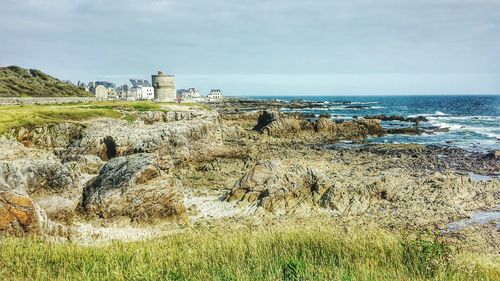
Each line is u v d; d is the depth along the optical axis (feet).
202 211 99.66
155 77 359.46
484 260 41.39
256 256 36.45
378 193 106.22
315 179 107.34
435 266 34.83
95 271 34.65
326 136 254.88
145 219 86.02
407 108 613.93
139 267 33.99
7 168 67.46
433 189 113.09
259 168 110.42
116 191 84.94
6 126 156.97
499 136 260.21
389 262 36.09
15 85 370.73
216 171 145.59
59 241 56.90
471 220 92.89
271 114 280.10
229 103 650.43
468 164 165.07
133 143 157.48
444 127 313.73
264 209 98.94
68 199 80.79
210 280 31.83
